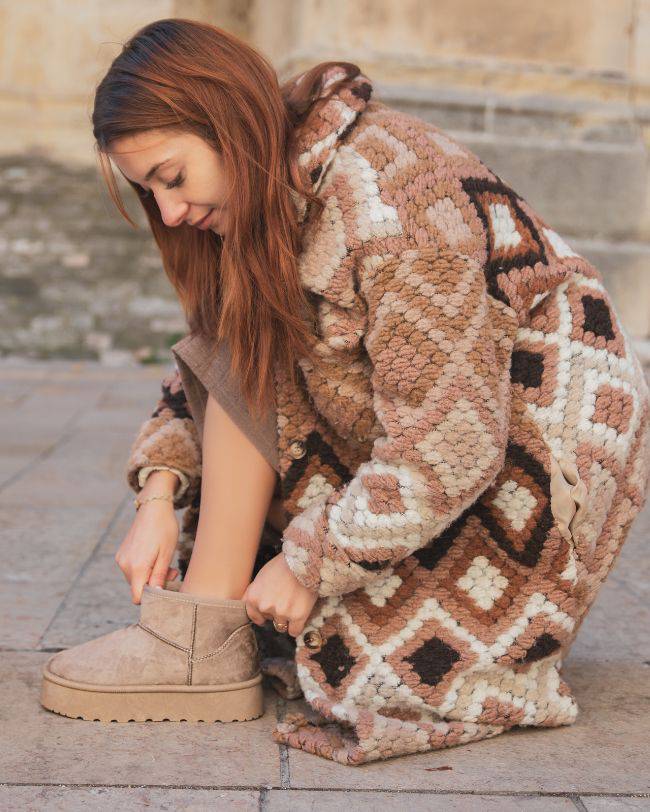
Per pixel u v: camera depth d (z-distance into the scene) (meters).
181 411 1.48
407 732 1.21
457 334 1.13
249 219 1.17
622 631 1.74
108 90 1.18
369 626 1.25
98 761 1.18
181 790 1.11
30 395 4.91
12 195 6.97
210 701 1.30
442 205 1.18
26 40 6.99
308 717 1.32
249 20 7.21
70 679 1.31
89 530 2.38
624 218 5.66
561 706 1.30
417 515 1.14
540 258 1.25
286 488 1.28
